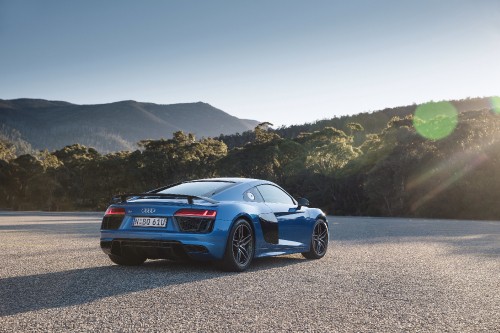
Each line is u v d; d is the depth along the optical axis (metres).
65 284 5.69
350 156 68.38
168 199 6.88
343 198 60.56
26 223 23.00
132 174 79.69
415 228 19.48
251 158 76.06
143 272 6.69
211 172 80.50
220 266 6.79
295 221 8.05
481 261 8.24
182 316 4.18
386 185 51.16
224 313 4.31
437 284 5.93
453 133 51.22
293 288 5.56
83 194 86.31
